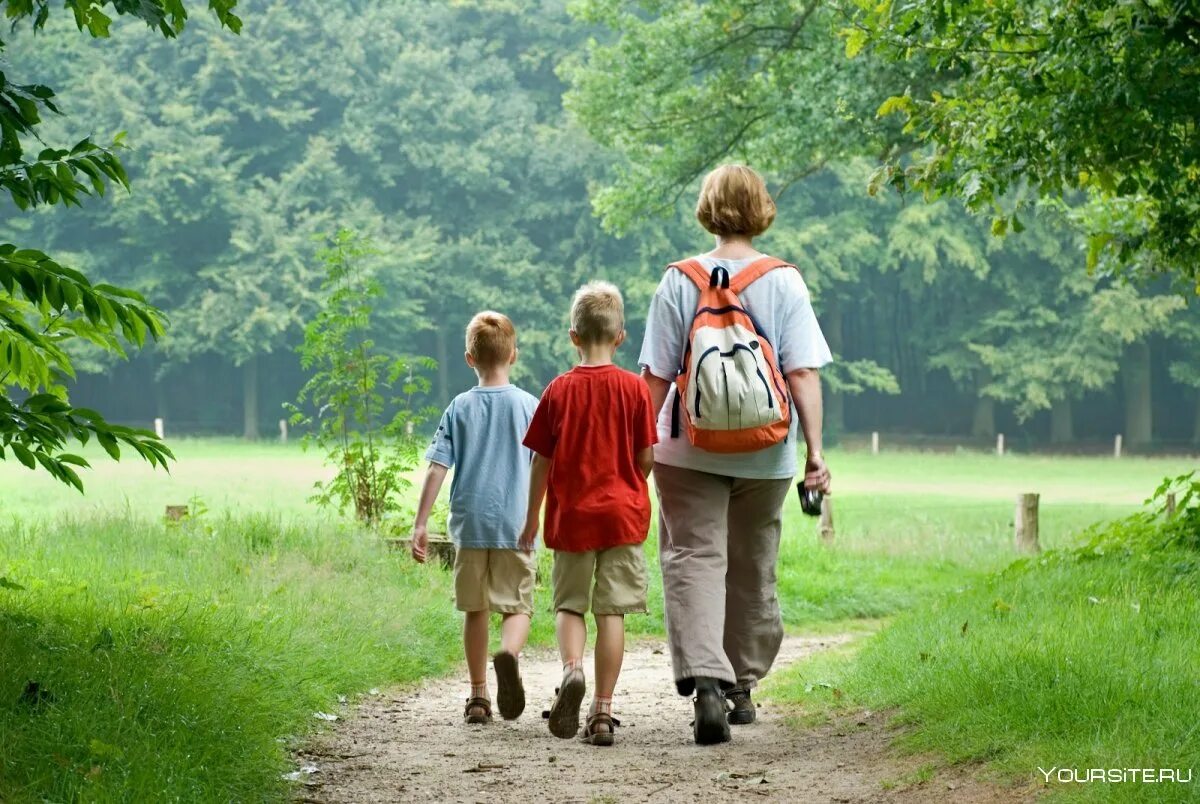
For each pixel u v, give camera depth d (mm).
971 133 16172
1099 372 100562
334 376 24719
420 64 105812
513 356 11141
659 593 22906
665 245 102250
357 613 15188
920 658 10766
